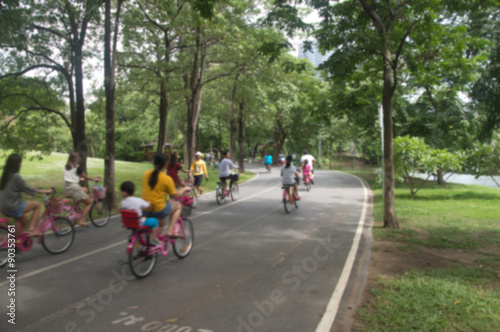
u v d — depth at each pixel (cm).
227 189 1320
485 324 361
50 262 576
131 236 504
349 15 902
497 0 793
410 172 1407
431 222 909
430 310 397
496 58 810
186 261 588
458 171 1386
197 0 820
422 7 747
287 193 1066
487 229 820
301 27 909
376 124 1934
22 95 1314
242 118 2866
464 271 530
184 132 3650
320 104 2130
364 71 1070
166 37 1596
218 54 1802
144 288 469
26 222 598
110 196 1062
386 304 418
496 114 820
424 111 1905
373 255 633
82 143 1230
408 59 856
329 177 2517
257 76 2019
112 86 1075
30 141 1428
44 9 1188
